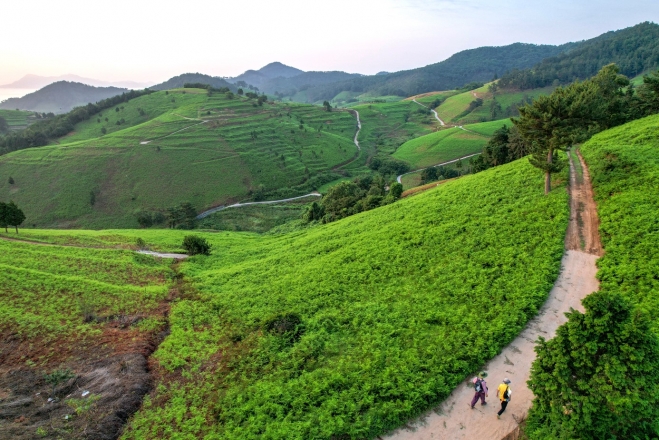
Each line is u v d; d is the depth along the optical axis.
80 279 40.28
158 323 32.75
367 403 19.42
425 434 17.58
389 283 32.66
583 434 14.29
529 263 29.72
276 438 18.16
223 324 31.62
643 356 13.87
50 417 20.98
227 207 135.12
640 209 31.73
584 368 14.91
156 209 131.00
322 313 29.94
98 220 125.69
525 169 49.50
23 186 138.50
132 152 156.75
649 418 13.77
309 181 156.25
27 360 26.75
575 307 24.80
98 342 29.23
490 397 19.05
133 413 21.72
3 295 35.47
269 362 24.72
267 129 194.88
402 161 168.12
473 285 29.03
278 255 49.66
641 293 23.08
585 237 32.22
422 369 21.36
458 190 51.31
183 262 52.66
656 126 48.72
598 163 43.75
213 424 20.23
